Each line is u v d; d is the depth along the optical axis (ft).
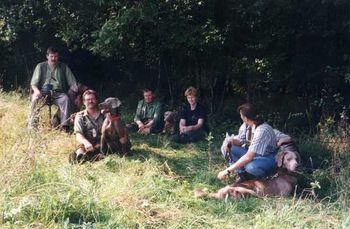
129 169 20.01
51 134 24.06
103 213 15.42
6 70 41.93
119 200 16.44
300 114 30.63
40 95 26.32
